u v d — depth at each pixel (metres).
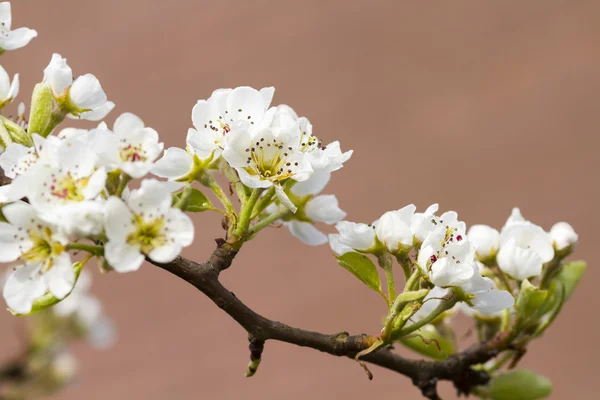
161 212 1.06
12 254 1.07
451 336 1.22
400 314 1.12
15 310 1.06
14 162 1.08
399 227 1.12
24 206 1.07
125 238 1.05
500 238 1.19
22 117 1.15
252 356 1.13
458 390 1.21
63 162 1.06
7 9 1.15
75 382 1.47
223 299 1.12
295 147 1.11
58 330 1.43
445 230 1.11
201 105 1.12
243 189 1.13
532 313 1.18
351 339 1.13
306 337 1.13
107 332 1.47
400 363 1.19
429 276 1.11
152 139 1.07
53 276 1.07
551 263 1.19
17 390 1.41
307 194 1.17
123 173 1.07
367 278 1.14
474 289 1.11
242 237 1.12
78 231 1.05
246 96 1.12
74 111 1.13
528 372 1.21
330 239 1.15
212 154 1.12
